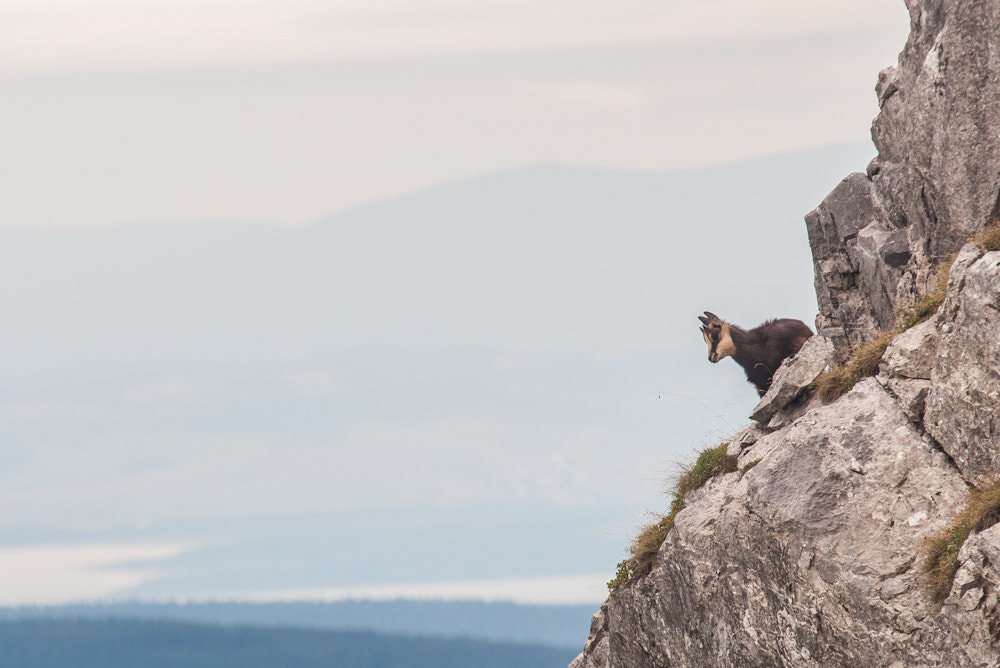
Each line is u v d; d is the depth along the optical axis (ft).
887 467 59.77
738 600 66.08
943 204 67.87
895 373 63.36
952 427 58.29
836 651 59.00
